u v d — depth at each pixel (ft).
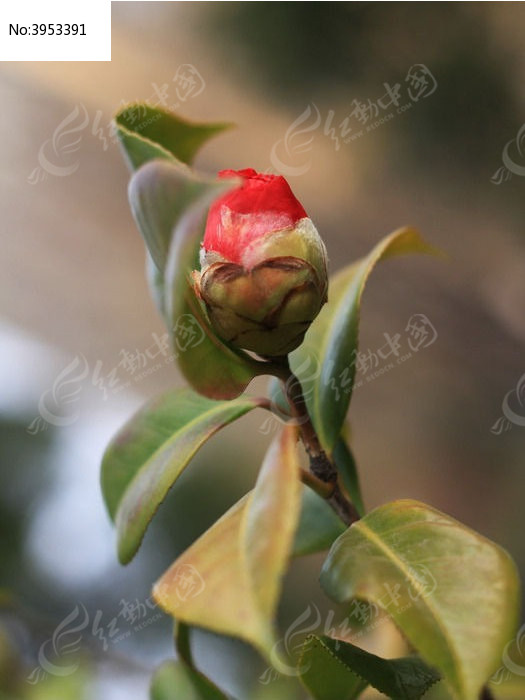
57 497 1.95
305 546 1.10
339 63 2.19
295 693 1.39
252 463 2.02
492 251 2.40
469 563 0.90
